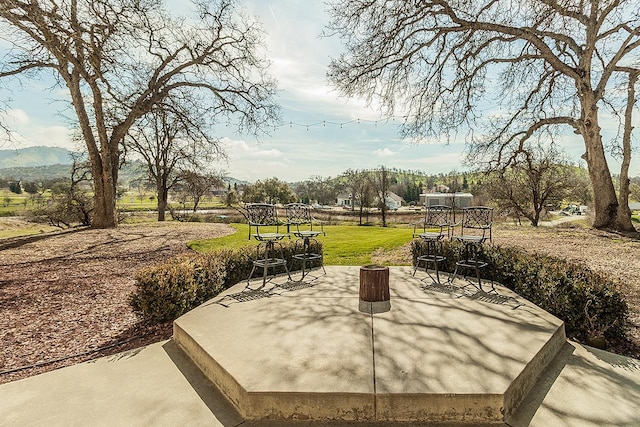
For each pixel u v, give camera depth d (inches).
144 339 130.0
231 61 489.1
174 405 83.8
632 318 139.9
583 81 361.1
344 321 120.9
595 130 374.0
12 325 144.3
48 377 98.7
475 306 137.5
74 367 105.0
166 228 510.0
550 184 633.0
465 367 86.0
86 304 171.8
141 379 96.9
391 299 149.3
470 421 74.6
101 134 448.5
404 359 90.8
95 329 140.8
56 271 238.5
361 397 75.4
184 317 127.7
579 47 362.6
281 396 77.0
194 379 96.7
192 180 772.0
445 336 106.1
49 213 628.1
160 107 466.6
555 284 135.2
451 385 77.6
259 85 515.8
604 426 73.0
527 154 500.1
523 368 85.4
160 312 138.6
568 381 92.7
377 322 119.3
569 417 76.5
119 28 343.3
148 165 786.2
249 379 82.0
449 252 210.1
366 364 88.3
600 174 386.3
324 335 108.3
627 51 352.2
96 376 99.0
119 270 244.7
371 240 397.4
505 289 165.3
